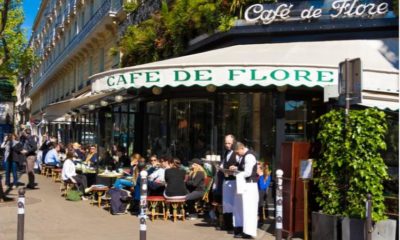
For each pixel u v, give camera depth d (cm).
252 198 816
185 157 1348
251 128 1168
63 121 2631
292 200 791
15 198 1242
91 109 1692
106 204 1171
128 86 1009
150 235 844
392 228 666
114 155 1631
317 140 804
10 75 2550
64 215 1033
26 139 1558
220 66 907
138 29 1638
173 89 1388
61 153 2106
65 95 4119
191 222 978
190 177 1049
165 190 988
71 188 1320
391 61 959
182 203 994
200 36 1344
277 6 1163
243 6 1204
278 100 1100
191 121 1337
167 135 1437
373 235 658
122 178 1172
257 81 887
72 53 3347
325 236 696
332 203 701
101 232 864
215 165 1111
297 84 871
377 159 678
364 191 669
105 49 2648
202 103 1297
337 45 1077
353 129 682
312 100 1128
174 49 1441
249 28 1191
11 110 2411
